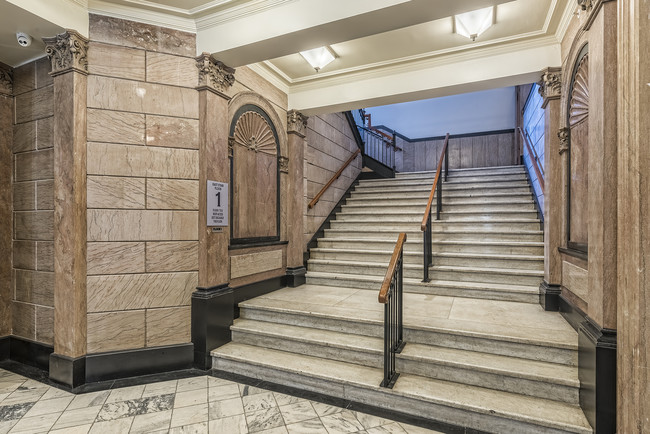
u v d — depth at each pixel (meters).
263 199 4.01
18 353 3.06
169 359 2.92
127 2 2.71
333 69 3.98
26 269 3.03
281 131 4.30
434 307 3.31
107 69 2.74
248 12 2.76
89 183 2.69
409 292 3.88
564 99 3.06
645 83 1.60
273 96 4.13
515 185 5.42
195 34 2.99
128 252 2.79
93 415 2.30
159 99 2.88
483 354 2.58
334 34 2.65
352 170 6.74
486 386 2.38
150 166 2.85
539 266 3.82
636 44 1.62
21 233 3.05
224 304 3.18
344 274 4.50
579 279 2.66
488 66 3.42
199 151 3.01
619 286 1.76
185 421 2.24
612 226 1.87
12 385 2.68
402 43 3.36
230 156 3.45
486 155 7.92
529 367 2.35
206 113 2.97
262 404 2.45
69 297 2.64
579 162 2.72
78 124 2.62
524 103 6.68
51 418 2.26
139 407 2.40
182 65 2.95
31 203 2.98
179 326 2.96
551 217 3.24
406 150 8.62
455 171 6.58
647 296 1.59
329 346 2.86
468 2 2.25
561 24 2.94
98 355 2.72
